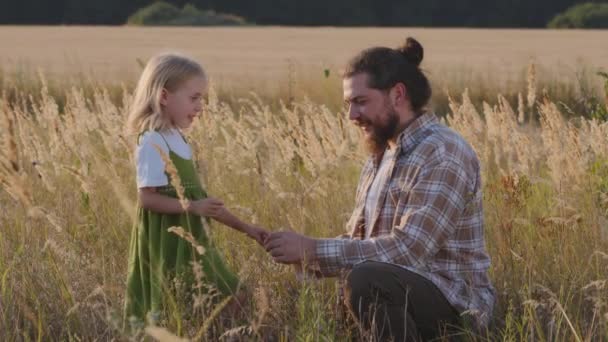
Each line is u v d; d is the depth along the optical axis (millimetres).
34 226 6270
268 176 7094
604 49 40656
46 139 9930
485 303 5227
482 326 5168
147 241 5430
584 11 76312
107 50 41250
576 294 5711
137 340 5027
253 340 5012
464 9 86188
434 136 5145
